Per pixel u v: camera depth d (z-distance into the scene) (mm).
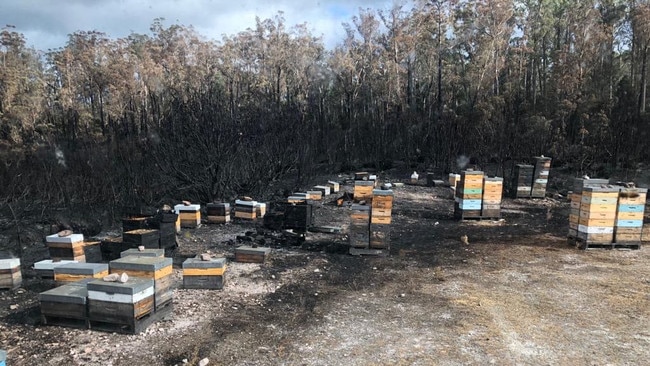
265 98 23172
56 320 5922
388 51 41688
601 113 24156
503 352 5316
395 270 8727
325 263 9125
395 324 6137
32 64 44656
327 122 35156
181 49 50375
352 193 17391
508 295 7289
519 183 18719
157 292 6062
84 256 8617
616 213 10164
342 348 5398
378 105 40125
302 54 47281
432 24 39500
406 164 27891
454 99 35656
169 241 9828
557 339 5672
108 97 46188
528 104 29266
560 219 14352
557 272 8547
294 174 22844
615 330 5949
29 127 32938
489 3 36156
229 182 16391
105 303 5688
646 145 22953
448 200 18125
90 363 4934
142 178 15516
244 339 5594
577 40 29172
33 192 15109
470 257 9711
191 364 4930
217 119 15969
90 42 47312
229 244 10555
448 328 6004
